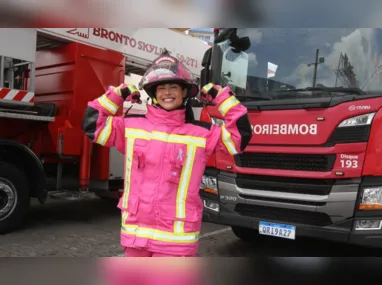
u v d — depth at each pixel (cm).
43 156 573
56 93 592
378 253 452
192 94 225
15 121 552
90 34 598
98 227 587
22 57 502
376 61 372
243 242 537
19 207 521
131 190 215
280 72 421
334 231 357
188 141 212
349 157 354
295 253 493
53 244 487
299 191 382
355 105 355
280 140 392
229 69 461
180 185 211
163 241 209
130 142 215
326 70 397
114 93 224
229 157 418
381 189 340
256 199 404
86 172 580
